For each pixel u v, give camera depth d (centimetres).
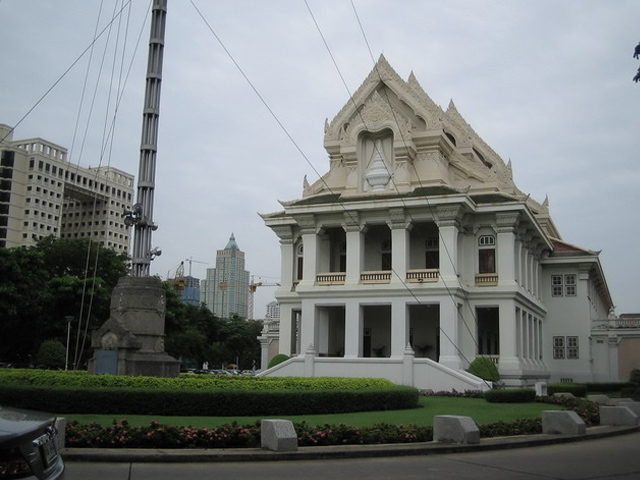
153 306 2631
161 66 2864
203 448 1484
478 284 4272
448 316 3988
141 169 2753
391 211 4191
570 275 5362
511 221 4244
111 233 12650
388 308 4644
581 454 1606
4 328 5672
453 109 5166
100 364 2511
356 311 4197
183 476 1200
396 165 4572
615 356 5422
